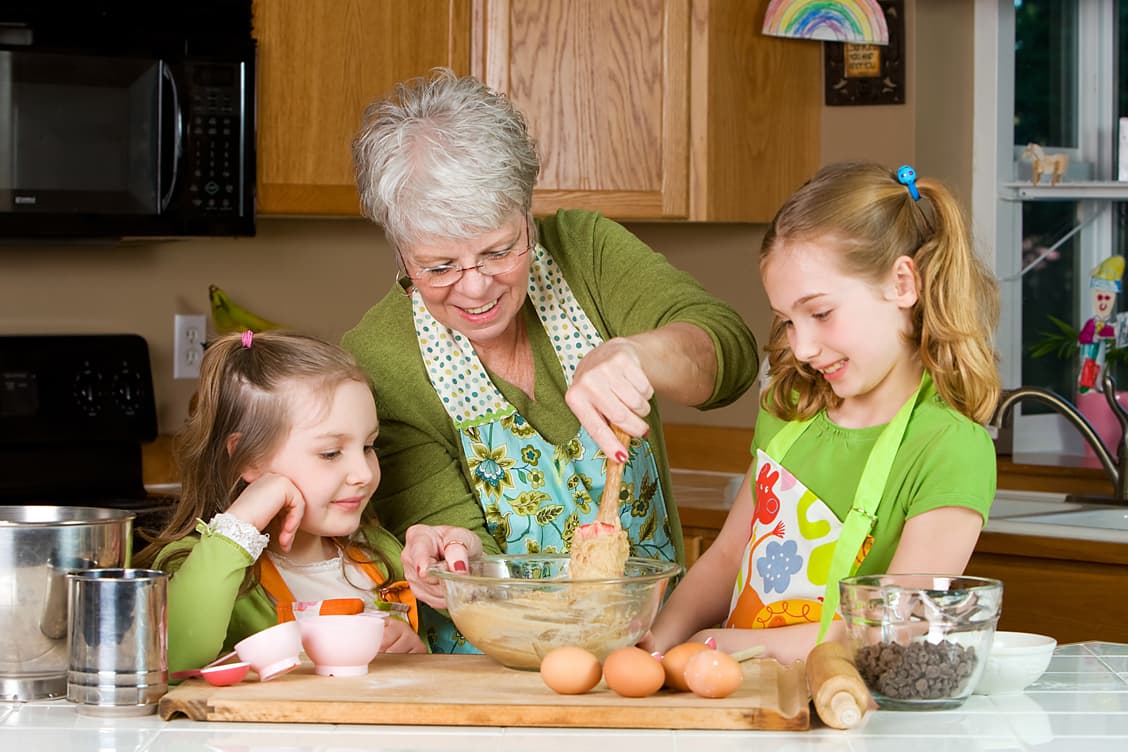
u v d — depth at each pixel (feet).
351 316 12.32
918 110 11.38
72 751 3.84
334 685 4.40
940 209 5.48
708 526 9.99
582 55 10.82
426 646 5.70
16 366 10.78
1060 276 12.26
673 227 12.54
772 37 11.37
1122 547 8.55
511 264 5.54
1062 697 4.61
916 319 5.59
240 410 5.81
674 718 4.08
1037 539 8.86
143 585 4.25
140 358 11.26
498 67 10.75
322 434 5.76
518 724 4.10
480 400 6.20
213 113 10.15
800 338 5.48
